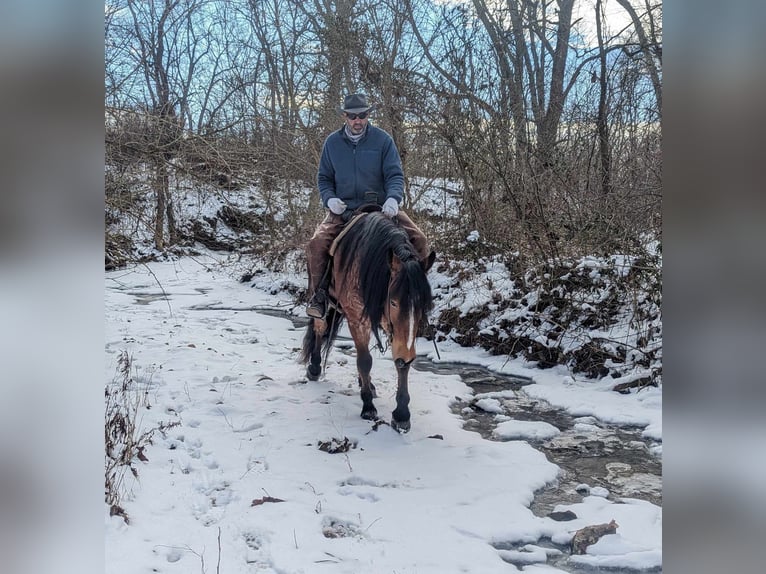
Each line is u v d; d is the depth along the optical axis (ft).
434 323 28.60
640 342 22.44
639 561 10.81
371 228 16.05
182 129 28.66
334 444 15.71
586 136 31.96
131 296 40.04
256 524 11.77
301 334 29.45
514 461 15.11
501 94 33.96
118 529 11.29
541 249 27.45
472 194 32.22
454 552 10.98
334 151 18.83
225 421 17.48
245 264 48.01
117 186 27.35
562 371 23.47
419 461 15.02
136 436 15.75
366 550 10.98
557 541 11.66
